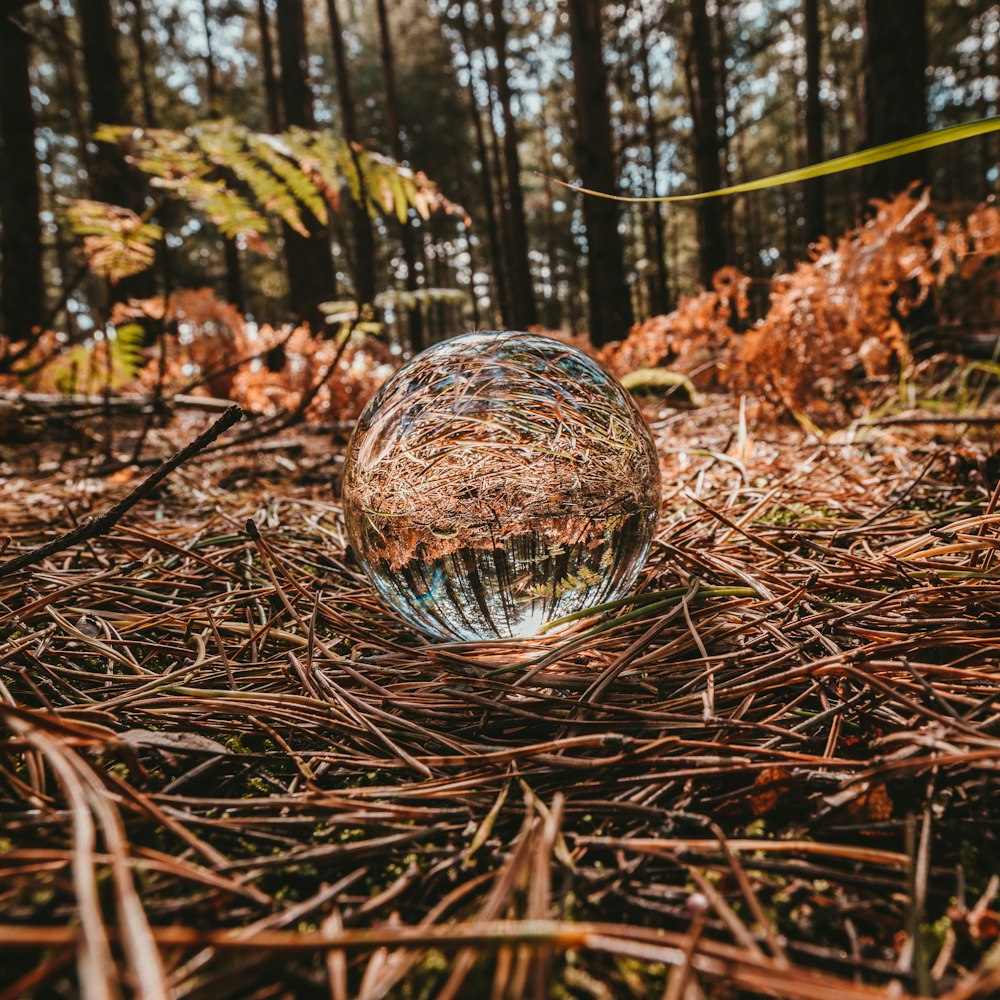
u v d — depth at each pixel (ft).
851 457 1.17
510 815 0.40
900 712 0.47
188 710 0.50
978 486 0.93
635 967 0.31
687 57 6.58
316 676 0.55
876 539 0.78
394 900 0.34
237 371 2.33
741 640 0.59
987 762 0.39
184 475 1.39
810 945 0.32
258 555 0.84
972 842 0.37
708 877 0.36
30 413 1.52
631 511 0.57
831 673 0.47
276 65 9.46
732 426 1.71
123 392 2.49
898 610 0.58
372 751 0.48
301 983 0.30
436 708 0.52
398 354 2.38
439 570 0.56
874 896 0.34
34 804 0.39
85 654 0.57
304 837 0.39
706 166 5.38
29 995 0.29
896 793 0.41
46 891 0.33
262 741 0.50
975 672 0.46
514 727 0.50
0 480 1.39
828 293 1.64
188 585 0.73
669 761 0.43
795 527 0.82
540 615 0.58
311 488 1.31
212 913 0.33
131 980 0.25
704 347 2.50
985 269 2.26
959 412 1.52
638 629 0.62
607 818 0.40
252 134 1.22
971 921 0.31
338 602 0.73
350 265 9.05
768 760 0.43
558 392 0.58
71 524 1.00
